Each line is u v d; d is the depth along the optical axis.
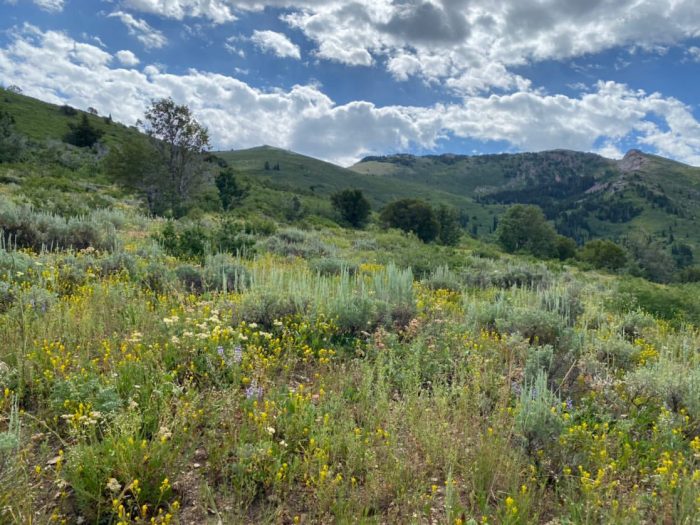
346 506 2.81
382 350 5.07
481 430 3.77
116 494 2.74
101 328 4.83
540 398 3.71
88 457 2.78
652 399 4.49
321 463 3.09
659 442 3.74
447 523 2.73
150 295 6.61
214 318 4.82
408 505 2.91
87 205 20.36
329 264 11.49
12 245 9.74
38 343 4.30
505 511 2.87
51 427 3.38
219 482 3.05
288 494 3.01
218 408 3.57
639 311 9.60
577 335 6.09
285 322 5.77
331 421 3.54
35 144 67.50
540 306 8.33
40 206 16.33
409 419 3.78
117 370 3.92
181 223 19.06
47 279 6.50
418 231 67.06
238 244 12.83
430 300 8.16
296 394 3.90
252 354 4.53
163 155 36.62
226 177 49.12
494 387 4.52
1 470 2.55
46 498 2.75
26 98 123.56
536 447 3.47
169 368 4.31
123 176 35.38
